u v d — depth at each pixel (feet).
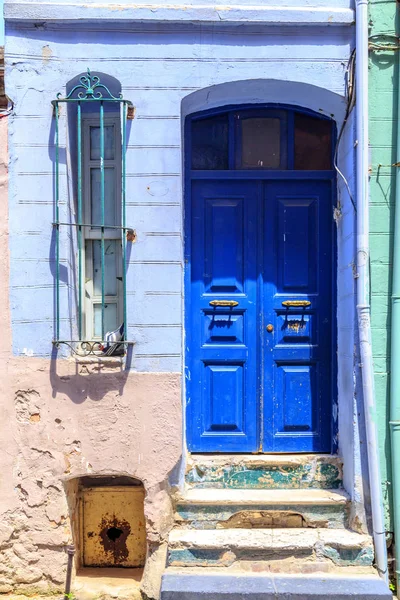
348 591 11.73
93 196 13.91
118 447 12.91
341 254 14.02
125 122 12.81
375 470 12.59
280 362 14.49
